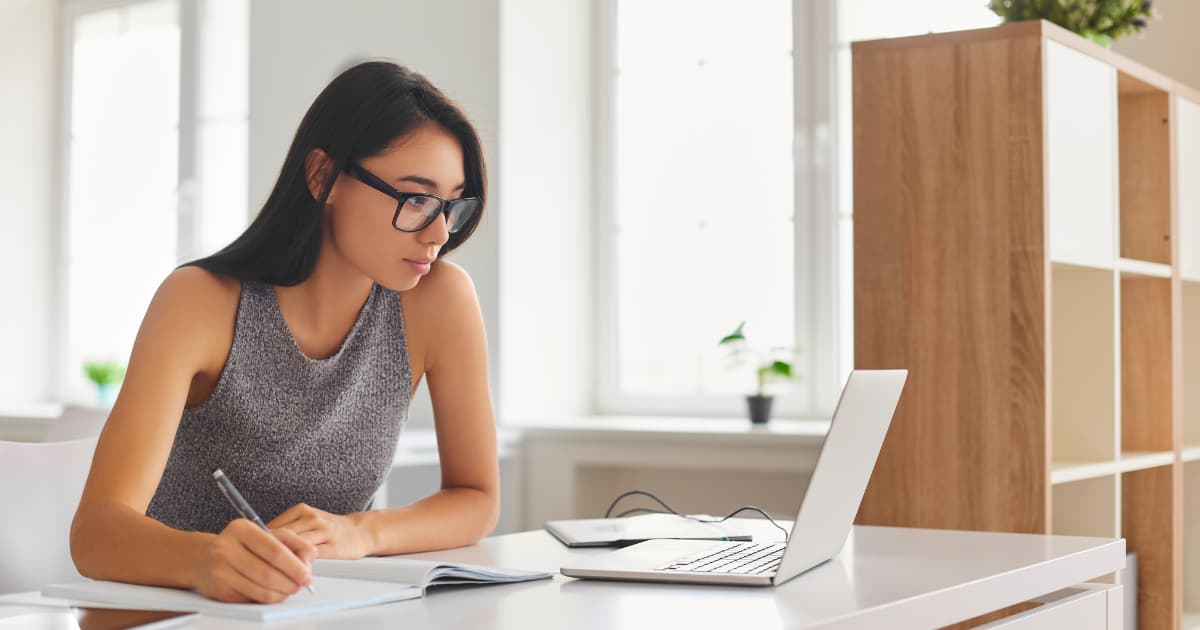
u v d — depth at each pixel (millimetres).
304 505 1408
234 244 1597
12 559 1582
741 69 3736
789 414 3621
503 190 3605
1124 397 2943
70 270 4926
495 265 3598
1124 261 2688
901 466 2539
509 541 1628
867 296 2588
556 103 3812
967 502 2471
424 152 1473
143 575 1185
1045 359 2398
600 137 3938
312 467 1646
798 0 3615
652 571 1233
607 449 3361
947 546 1512
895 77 2564
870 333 2584
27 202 4867
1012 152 2436
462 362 1727
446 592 1176
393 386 1704
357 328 1664
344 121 1473
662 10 3859
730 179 3750
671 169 3840
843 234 3553
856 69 2607
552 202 3787
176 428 1454
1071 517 2719
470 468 1715
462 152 1537
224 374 1553
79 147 4918
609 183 3924
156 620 965
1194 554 3133
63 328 4918
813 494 1205
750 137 3723
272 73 4047
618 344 3912
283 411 1604
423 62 3760
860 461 1348
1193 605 3137
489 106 3629
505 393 3582
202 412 1576
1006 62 2443
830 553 1366
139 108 4762
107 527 1250
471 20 3666
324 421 1629
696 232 3797
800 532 1211
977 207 2471
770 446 3135
